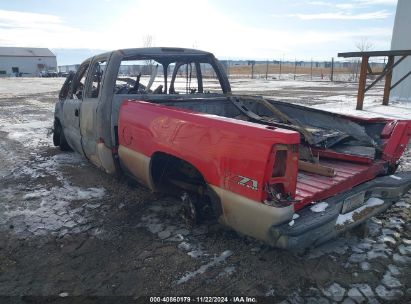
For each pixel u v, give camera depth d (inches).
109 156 176.2
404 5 674.8
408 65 682.8
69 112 230.4
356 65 1863.9
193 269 120.5
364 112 493.4
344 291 108.6
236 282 113.3
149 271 120.1
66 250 134.5
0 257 130.2
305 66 3280.0
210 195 118.1
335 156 152.5
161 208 170.2
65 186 202.5
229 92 219.3
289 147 97.3
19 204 177.9
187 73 228.1
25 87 1205.1
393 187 138.8
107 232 147.8
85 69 226.1
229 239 139.4
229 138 108.5
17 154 277.9
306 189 116.5
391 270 119.0
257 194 100.7
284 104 195.0
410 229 148.1
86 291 110.7
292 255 128.0
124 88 203.6
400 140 152.8
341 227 115.1
